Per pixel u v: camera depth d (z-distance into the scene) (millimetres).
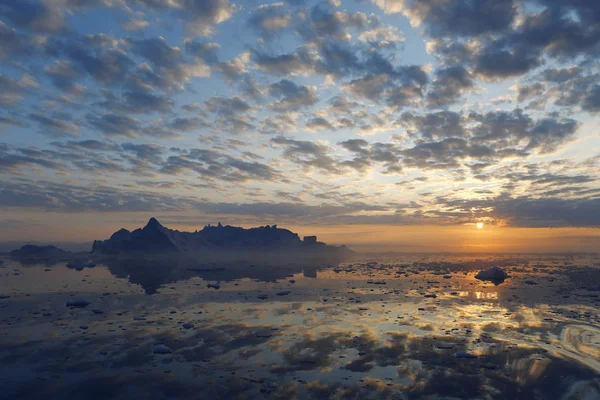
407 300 30359
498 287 37688
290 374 14930
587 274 49438
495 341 18984
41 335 20094
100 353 17359
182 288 36969
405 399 12820
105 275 48750
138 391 13508
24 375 14898
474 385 13906
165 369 15469
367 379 14430
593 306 27734
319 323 22688
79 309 26562
